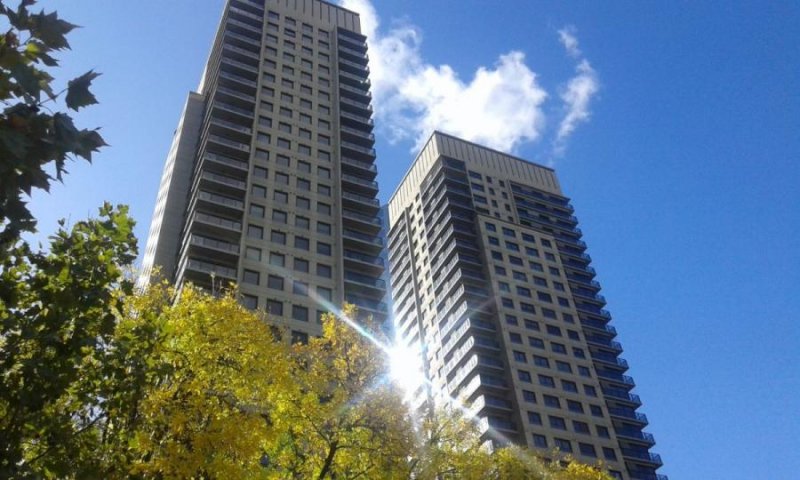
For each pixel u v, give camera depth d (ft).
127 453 39.24
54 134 21.24
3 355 30.09
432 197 351.46
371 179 233.55
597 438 245.86
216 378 52.34
